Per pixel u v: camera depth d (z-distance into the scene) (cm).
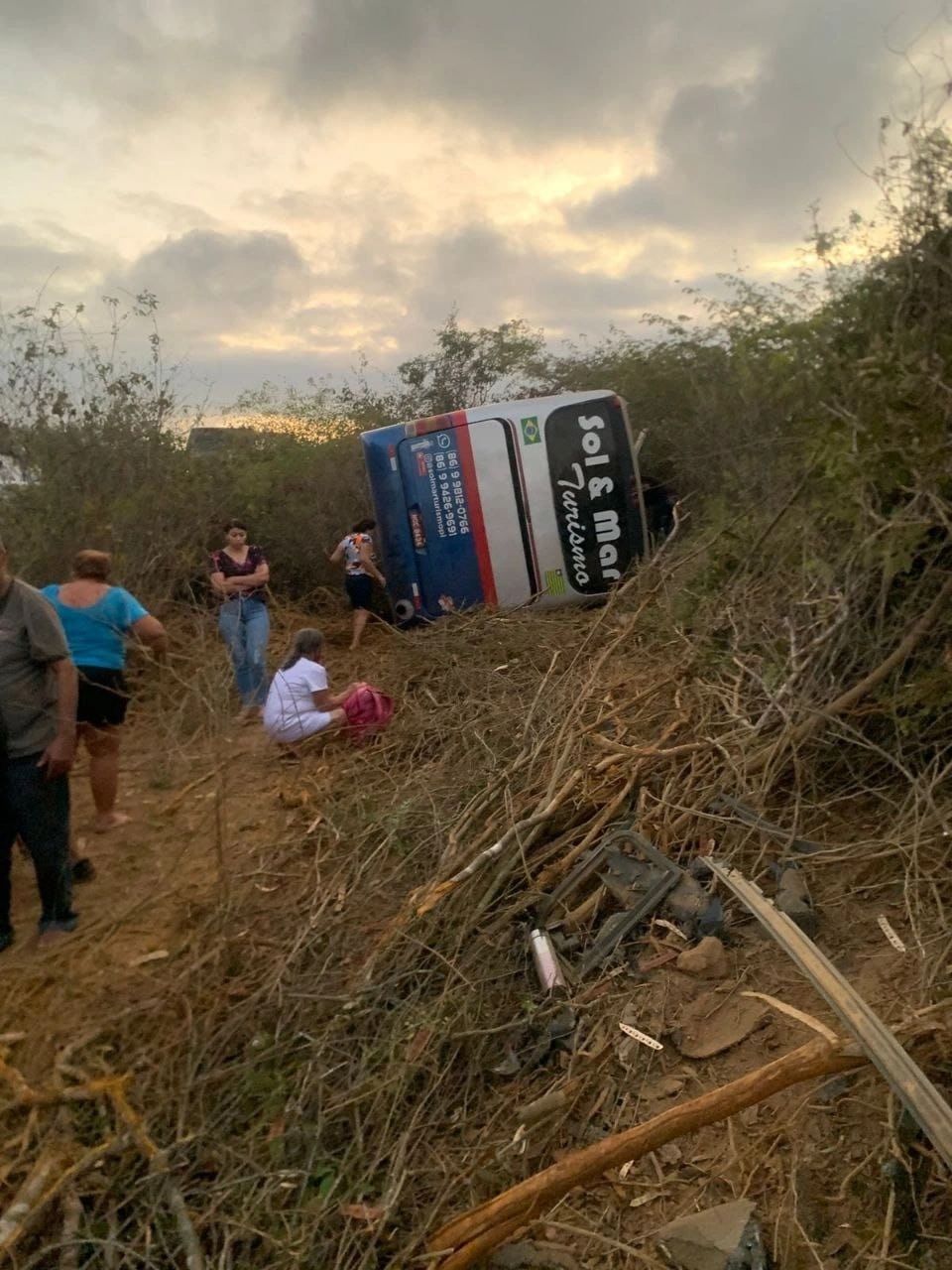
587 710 537
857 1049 242
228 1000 351
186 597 870
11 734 390
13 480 834
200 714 491
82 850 504
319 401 1396
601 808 443
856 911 356
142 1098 303
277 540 1137
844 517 441
